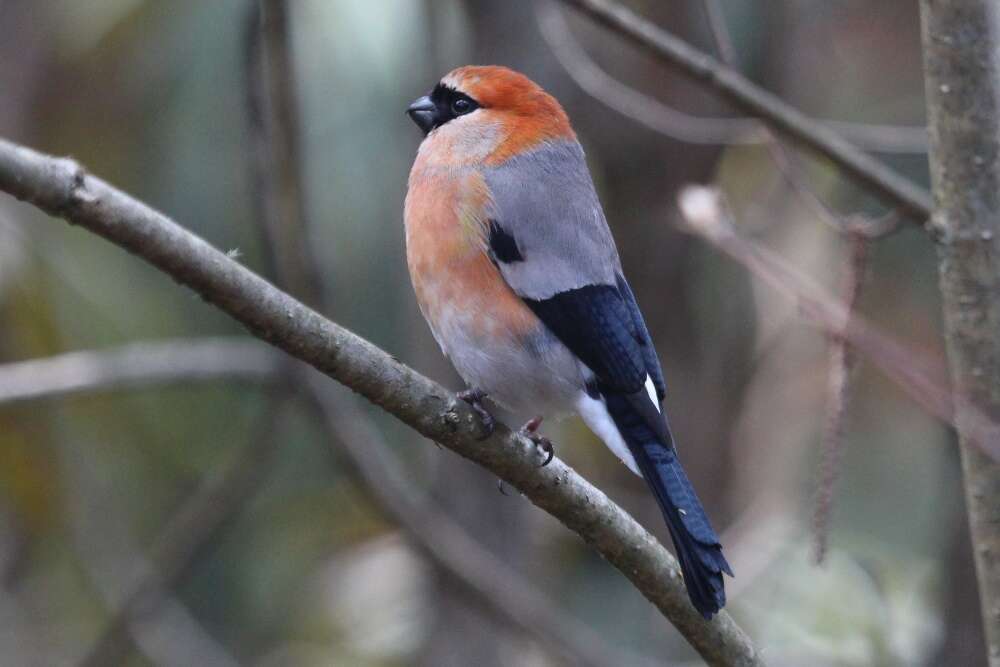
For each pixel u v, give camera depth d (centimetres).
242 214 1300
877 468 1349
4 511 1250
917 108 1453
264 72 1075
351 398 1105
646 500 1266
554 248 823
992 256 723
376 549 1347
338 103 1235
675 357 1280
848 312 771
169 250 560
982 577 721
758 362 1302
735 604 1142
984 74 718
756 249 863
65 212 534
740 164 1421
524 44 1197
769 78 1343
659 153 1250
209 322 1380
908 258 1366
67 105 1324
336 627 1297
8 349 1148
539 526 1229
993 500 717
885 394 1377
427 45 1180
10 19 1288
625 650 1229
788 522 1216
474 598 1136
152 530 1347
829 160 968
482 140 855
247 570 1384
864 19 1500
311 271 1039
